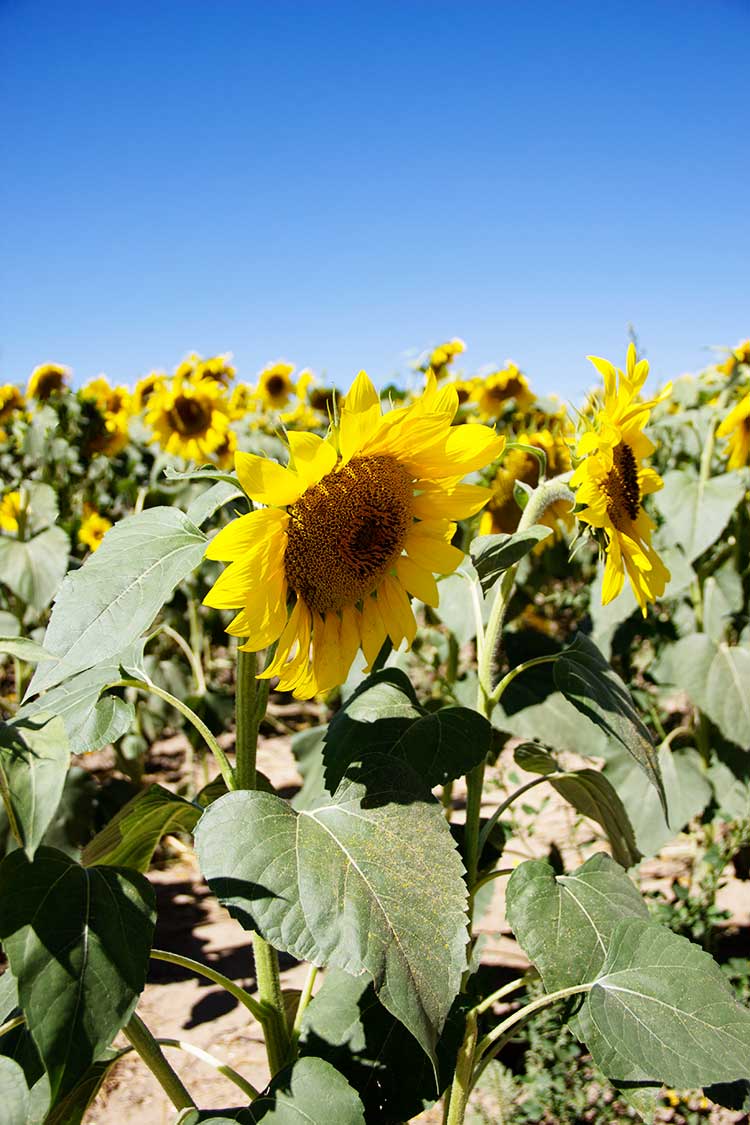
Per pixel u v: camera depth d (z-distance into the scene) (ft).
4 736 1.92
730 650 5.08
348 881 2.08
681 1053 2.19
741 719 4.88
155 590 2.14
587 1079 3.81
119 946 2.02
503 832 3.30
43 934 1.99
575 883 2.57
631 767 5.10
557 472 5.90
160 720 6.25
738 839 4.87
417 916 2.06
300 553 2.37
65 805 4.80
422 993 1.98
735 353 5.35
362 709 2.67
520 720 3.50
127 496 9.46
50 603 5.62
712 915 4.53
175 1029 4.65
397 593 2.50
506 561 2.64
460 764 2.53
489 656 2.86
